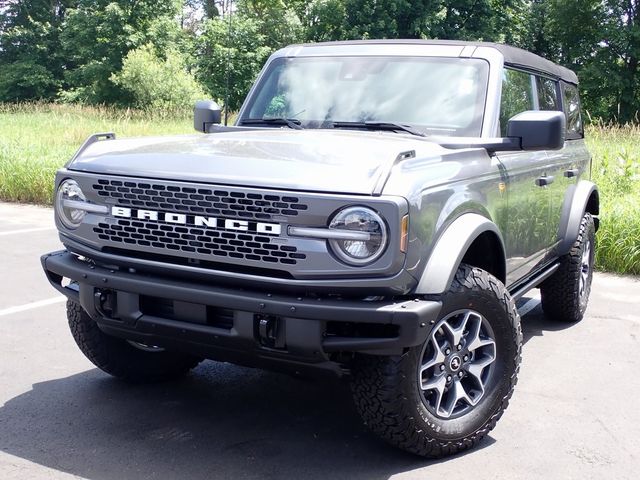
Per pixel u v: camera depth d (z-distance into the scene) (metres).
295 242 3.27
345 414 4.36
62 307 6.41
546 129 4.05
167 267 3.57
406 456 3.82
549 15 49.94
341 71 5.03
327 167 3.37
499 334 3.88
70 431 4.03
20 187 13.49
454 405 3.75
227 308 3.39
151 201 3.58
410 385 3.48
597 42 48.22
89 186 3.77
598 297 7.45
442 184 3.59
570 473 3.68
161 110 30.81
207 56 47.97
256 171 3.40
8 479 3.48
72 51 52.75
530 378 5.03
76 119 28.73
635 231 8.65
